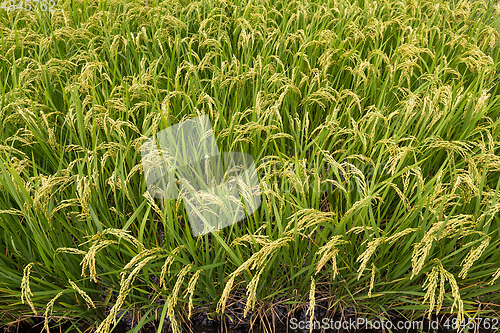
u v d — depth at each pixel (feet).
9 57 9.72
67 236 6.32
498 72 9.97
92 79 8.09
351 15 11.26
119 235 5.01
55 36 9.66
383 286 6.33
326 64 8.48
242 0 11.86
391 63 9.35
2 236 6.17
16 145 7.68
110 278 6.28
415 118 7.59
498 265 5.90
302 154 6.79
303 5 11.55
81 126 6.75
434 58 9.02
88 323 6.81
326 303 7.16
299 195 6.18
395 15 11.50
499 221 5.73
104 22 9.86
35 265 5.80
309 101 8.40
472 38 10.48
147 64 9.82
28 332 6.80
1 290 5.57
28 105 7.62
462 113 8.00
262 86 8.69
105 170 6.95
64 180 5.80
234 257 5.42
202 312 6.98
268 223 5.50
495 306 6.63
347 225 6.34
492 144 6.32
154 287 5.90
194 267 5.35
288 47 10.46
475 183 6.29
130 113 7.38
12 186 5.71
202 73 9.84
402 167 7.02
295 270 6.44
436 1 11.67
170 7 11.47
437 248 6.09
